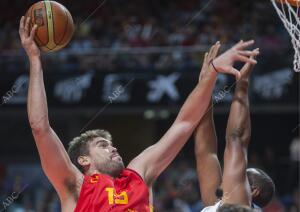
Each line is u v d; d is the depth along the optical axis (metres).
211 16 17.42
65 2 18.48
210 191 5.08
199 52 15.09
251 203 4.77
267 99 14.16
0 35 17.67
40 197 16.30
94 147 4.68
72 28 4.79
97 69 15.42
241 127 4.74
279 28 16.34
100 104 15.26
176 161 17.73
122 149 18.69
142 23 17.45
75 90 15.42
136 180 4.56
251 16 16.94
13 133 18.42
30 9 4.68
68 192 4.47
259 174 5.08
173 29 16.97
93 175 4.53
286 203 14.03
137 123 18.69
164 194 14.11
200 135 5.21
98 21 17.89
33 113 4.30
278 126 18.06
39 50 4.54
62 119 17.89
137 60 15.33
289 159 16.42
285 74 14.08
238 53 4.68
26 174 18.16
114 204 4.38
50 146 4.30
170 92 14.92
